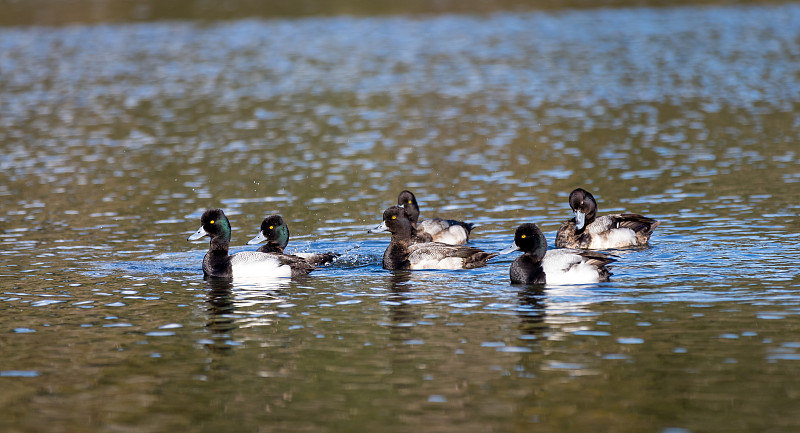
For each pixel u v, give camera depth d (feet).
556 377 42.06
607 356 44.42
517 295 55.77
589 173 98.48
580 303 53.31
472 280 60.23
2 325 51.93
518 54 201.36
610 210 81.10
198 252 70.54
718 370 42.19
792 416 37.37
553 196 88.22
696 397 39.45
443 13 279.49
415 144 118.62
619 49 203.41
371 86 168.45
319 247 71.20
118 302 56.49
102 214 84.99
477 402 39.68
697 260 62.39
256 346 47.55
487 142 118.42
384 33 243.19
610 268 61.26
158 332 50.24
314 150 116.57
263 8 296.10
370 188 94.63
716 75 167.12
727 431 36.29
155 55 212.64
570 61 189.57
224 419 38.78
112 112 147.23
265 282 61.21
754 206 79.51
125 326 51.44
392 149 115.85
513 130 125.90
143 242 74.08
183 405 40.29
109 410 39.93
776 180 90.43
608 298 54.13
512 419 37.96
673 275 58.70
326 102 153.48
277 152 115.75
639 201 84.07
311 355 45.96
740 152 106.22
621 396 39.81
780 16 250.98
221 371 44.14
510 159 107.65
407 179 98.53
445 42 224.12
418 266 64.08
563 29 239.91
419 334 48.65
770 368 42.19
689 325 48.47
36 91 168.04
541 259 59.16
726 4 279.90
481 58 197.77
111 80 180.04
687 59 187.01
